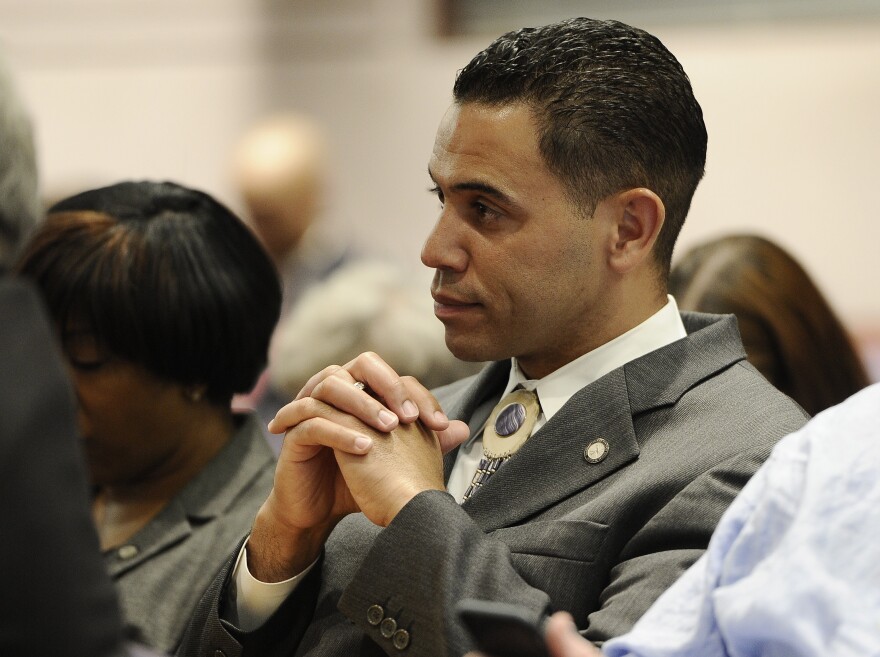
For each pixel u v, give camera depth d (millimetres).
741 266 5707
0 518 2420
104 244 4812
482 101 4094
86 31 14625
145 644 4621
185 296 4848
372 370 4074
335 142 13984
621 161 4102
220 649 4129
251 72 14320
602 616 3578
